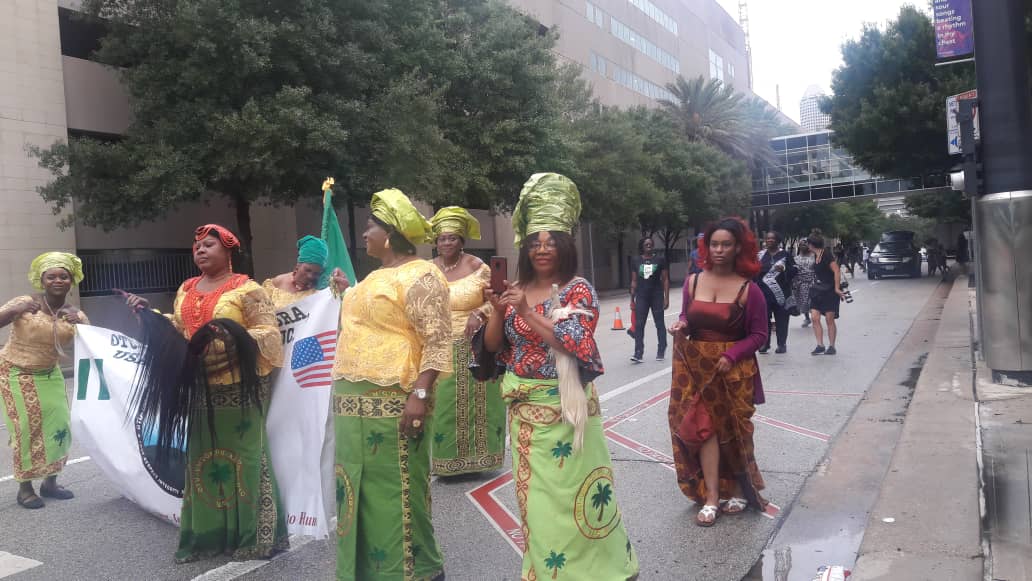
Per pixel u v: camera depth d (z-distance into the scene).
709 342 4.40
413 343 3.40
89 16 16.47
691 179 39.44
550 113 23.84
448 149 19.22
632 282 11.06
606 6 45.91
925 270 41.12
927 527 3.95
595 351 2.95
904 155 28.77
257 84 15.98
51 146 15.51
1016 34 7.10
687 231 54.91
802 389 8.34
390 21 18.94
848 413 7.13
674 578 3.76
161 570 4.10
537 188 3.13
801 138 54.06
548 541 2.99
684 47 59.50
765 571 3.80
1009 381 7.19
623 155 31.70
